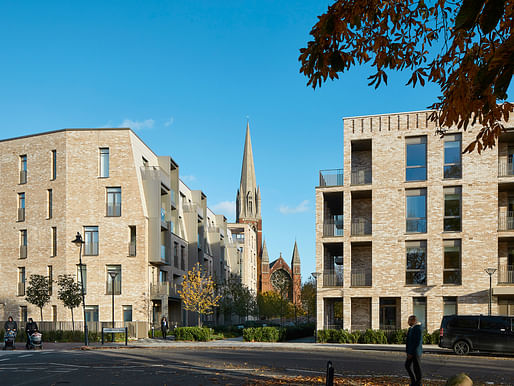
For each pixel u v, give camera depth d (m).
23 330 36.31
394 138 32.81
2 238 42.47
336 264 38.44
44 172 41.69
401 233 32.00
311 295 78.38
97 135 41.00
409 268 31.72
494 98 4.86
